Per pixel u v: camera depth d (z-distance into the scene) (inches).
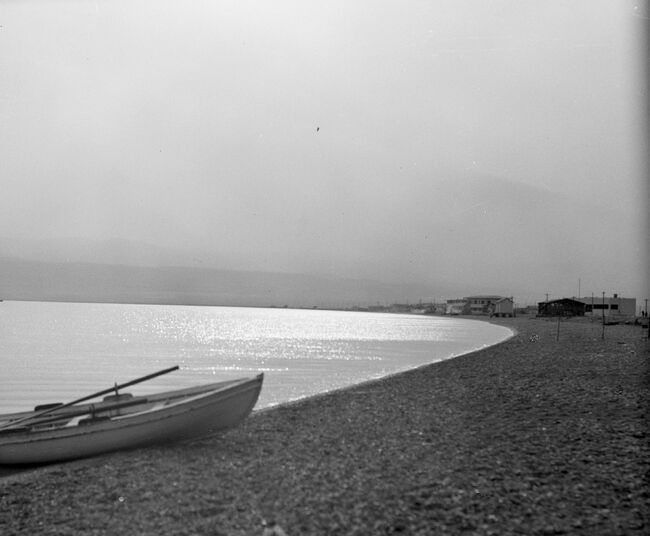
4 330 5201.8
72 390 1648.6
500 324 6486.2
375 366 2251.5
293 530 453.4
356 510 491.2
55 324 6727.4
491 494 525.3
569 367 1622.8
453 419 897.5
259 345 3671.3
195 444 770.2
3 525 508.1
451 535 436.8
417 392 1216.2
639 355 1990.7
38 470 727.7
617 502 502.6
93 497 563.8
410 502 507.5
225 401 791.1
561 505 496.1
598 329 4065.0
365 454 682.8
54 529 491.2
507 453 673.0
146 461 689.0
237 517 488.4
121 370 2158.0
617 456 653.9
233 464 657.0
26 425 844.0
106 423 765.9
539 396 1106.7
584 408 967.6
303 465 640.4
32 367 2242.9
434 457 661.3
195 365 2338.8
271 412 995.3
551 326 4933.6
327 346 3570.4
